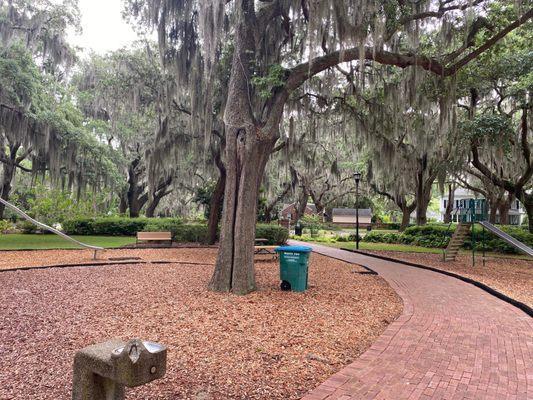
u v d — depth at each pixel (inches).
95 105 844.0
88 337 184.2
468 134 590.6
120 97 665.0
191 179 964.6
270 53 370.3
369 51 366.3
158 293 288.0
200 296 280.1
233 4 371.6
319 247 828.0
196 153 705.6
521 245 491.8
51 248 602.2
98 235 941.8
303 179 1217.4
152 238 677.9
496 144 615.2
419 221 959.0
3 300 255.6
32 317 217.2
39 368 146.6
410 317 235.1
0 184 960.3
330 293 303.4
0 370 144.3
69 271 386.9
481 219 675.4
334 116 644.1
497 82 636.1
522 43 541.6
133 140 925.2
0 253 530.3
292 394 130.5
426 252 719.1
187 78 444.5
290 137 528.7
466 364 159.9
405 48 494.3
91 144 749.9
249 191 304.0
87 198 991.0
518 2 367.6
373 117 562.6
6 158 794.8
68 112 736.3
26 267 389.1
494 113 636.7
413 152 835.4
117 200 1353.3
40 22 634.2
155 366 83.0
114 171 858.1
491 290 322.3
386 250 751.7
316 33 351.9
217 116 566.9
